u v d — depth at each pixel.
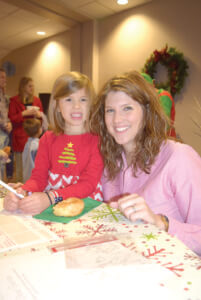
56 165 1.16
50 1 2.51
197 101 2.46
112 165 1.04
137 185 0.95
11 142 2.10
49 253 0.47
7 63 2.19
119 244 0.50
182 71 2.50
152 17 2.72
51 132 1.25
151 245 0.51
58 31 2.78
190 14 2.45
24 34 2.37
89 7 2.78
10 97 2.17
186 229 0.67
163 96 1.77
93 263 0.43
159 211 0.84
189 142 2.55
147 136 0.90
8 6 2.21
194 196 0.77
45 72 2.57
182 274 0.40
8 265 0.43
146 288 0.37
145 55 2.81
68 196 0.90
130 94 0.85
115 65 3.08
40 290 0.36
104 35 3.14
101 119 1.03
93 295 0.35
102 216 0.69
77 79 1.17
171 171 0.82
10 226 0.63
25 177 2.21
